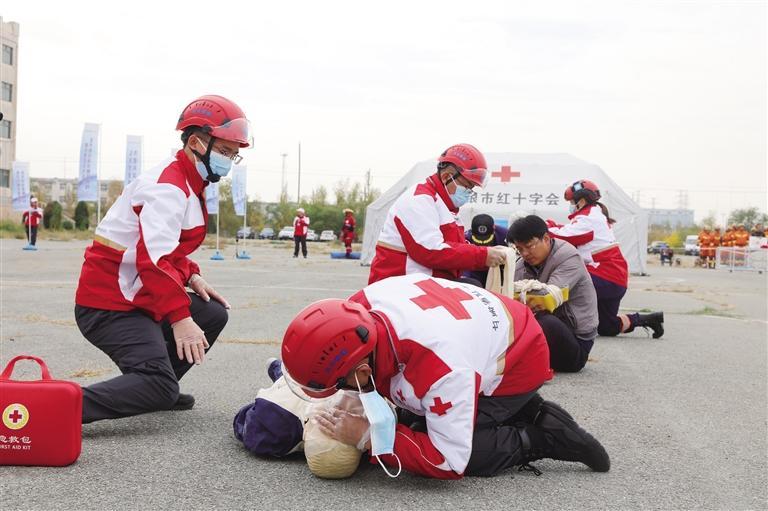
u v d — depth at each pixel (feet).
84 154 79.71
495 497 9.78
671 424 14.23
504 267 15.34
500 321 10.25
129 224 12.04
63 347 20.81
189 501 9.27
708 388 17.92
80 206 168.55
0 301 32.37
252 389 16.14
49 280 44.14
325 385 9.20
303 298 37.22
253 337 23.94
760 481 10.85
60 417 10.35
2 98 200.75
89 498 9.27
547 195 64.64
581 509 9.47
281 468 10.75
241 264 71.41
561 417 10.90
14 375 16.81
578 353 19.19
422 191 15.40
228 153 12.34
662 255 121.39
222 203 203.10
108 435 12.23
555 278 18.92
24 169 94.17
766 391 17.67
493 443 10.50
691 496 10.12
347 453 10.06
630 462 11.65
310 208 241.76
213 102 12.22
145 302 12.21
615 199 69.21
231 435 12.46
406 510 9.18
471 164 15.31
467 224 65.21
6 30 200.34
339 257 94.32
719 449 12.57
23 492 9.41
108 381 11.69
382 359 9.40
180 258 12.67
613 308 26.40
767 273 88.58
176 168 12.26
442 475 9.68
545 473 10.95
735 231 100.37
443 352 9.36
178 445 11.75
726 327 30.86
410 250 15.29
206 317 13.83
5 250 86.17
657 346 24.94
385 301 9.89
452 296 10.19
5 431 10.28
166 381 11.94
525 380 10.52
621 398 16.52
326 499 9.49
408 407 9.98
